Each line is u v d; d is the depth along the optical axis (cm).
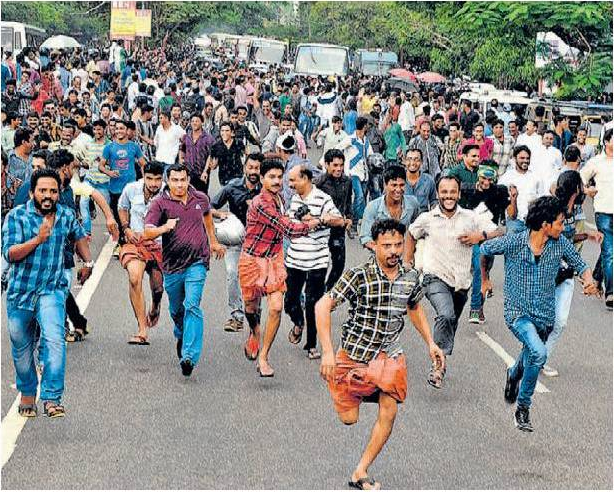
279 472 728
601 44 2581
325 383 938
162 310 1195
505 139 1664
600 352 1095
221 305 1237
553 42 2631
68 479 709
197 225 948
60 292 816
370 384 694
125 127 1457
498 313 1248
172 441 783
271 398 890
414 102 2850
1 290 850
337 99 3094
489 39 2636
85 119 1644
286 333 1118
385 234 689
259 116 2408
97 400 873
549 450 791
